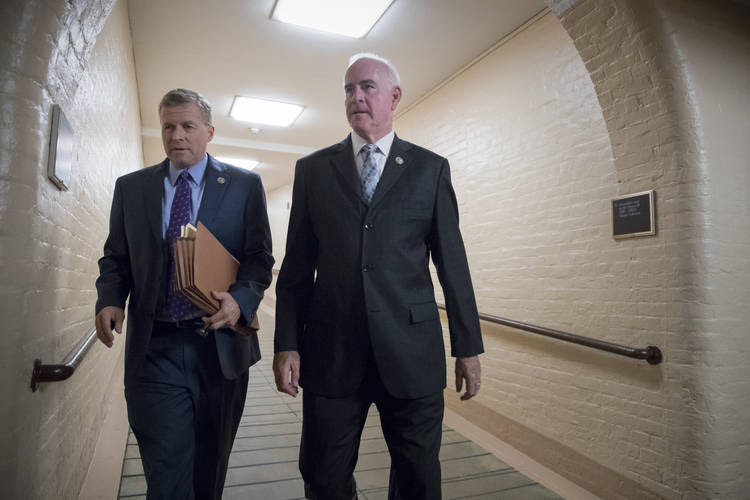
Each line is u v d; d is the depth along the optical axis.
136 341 1.59
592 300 2.81
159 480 1.52
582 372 2.87
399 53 3.95
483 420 3.78
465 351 1.56
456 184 4.26
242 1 3.35
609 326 2.69
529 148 3.37
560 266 3.06
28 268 1.26
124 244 1.73
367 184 1.57
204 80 4.76
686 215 2.24
